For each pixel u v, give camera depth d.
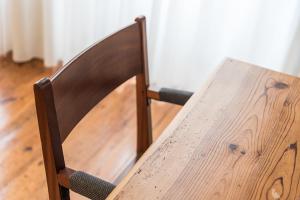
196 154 0.80
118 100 2.16
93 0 2.07
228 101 0.98
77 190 0.83
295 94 1.04
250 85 1.05
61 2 2.17
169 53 2.08
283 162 0.81
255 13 1.86
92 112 2.05
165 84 2.19
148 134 1.22
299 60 1.94
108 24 2.13
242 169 0.78
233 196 0.72
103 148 1.83
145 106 1.17
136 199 0.70
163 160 0.78
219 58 2.05
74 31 2.17
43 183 1.64
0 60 2.38
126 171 1.17
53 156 0.83
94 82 0.96
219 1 1.86
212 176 0.76
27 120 1.94
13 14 2.20
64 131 0.85
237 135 0.87
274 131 0.89
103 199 0.80
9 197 1.56
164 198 0.70
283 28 1.87
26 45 2.33
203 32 1.98
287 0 1.78
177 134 0.85
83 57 0.90
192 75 2.14
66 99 0.85
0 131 1.86
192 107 0.94
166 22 1.99
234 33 1.96
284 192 0.74
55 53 2.34
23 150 1.78
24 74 2.28
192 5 1.94
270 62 1.98
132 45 1.06
